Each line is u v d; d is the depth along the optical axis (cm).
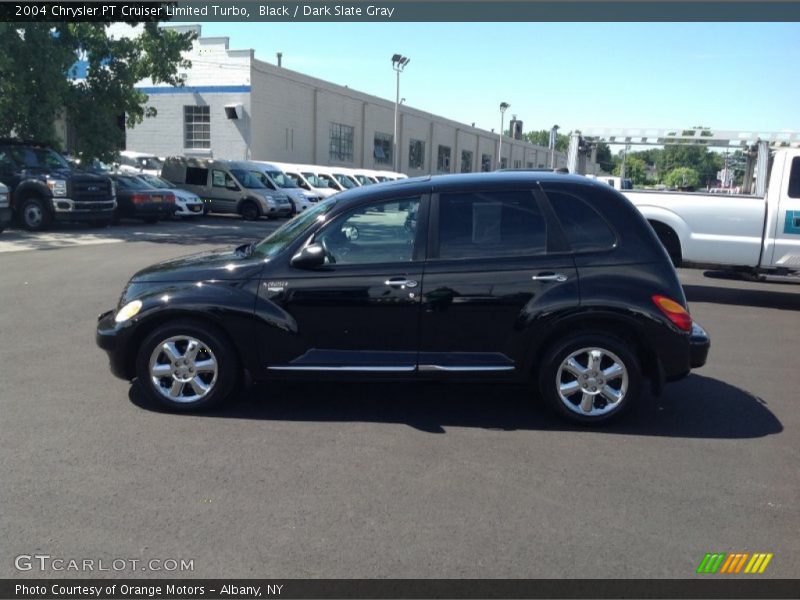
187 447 470
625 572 334
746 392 618
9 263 1282
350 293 513
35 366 646
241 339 520
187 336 524
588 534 367
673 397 600
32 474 424
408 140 4966
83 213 1861
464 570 333
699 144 1371
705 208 1026
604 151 1852
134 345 537
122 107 2303
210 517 377
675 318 503
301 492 408
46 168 1894
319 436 495
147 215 2142
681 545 358
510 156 7275
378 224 523
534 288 506
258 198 2477
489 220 520
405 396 588
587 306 501
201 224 2305
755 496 413
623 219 517
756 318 974
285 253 523
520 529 370
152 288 532
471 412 551
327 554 344
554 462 457
